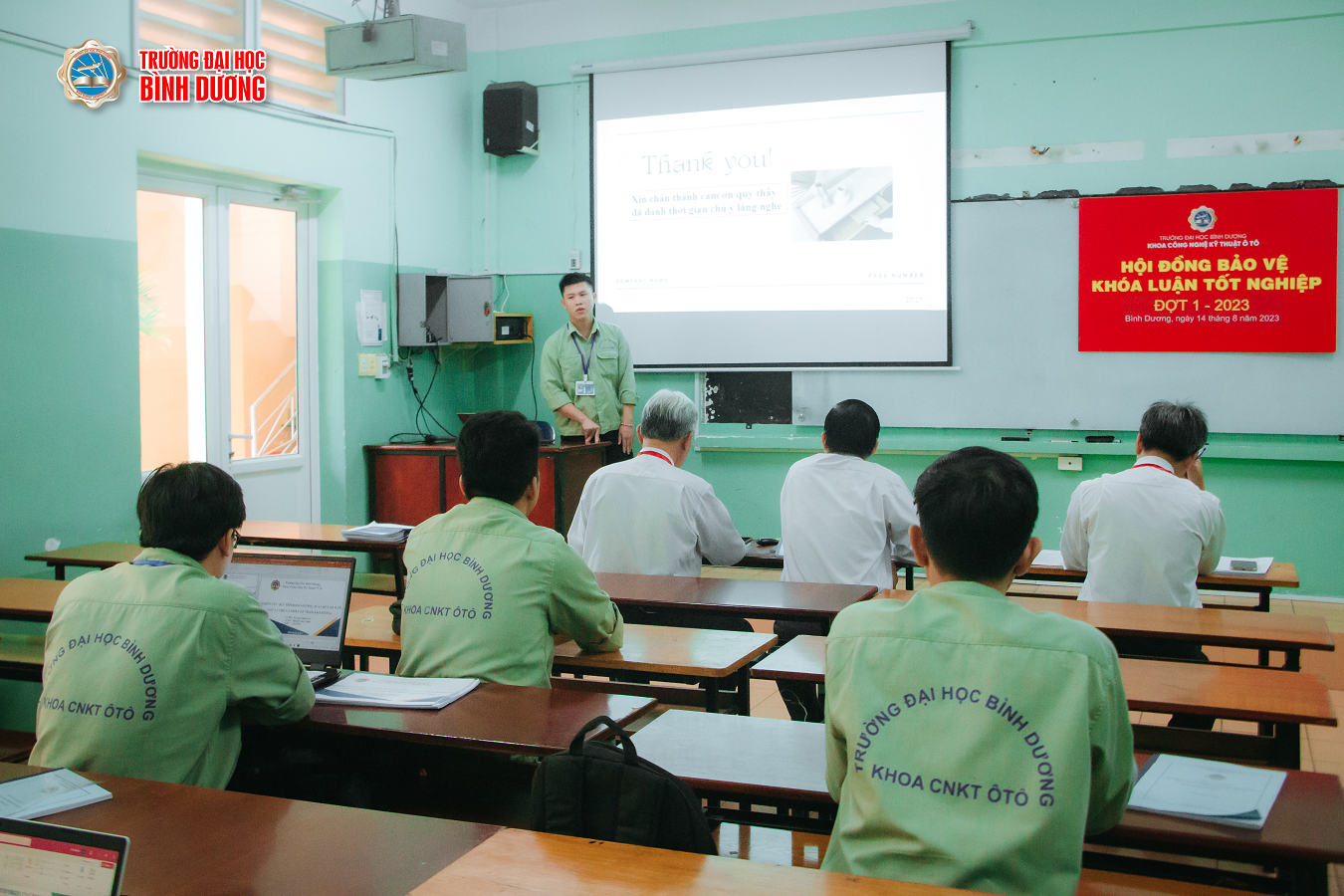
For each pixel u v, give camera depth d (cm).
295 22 513
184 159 452
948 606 125
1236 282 519
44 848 103
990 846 112
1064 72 546
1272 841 129
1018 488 127
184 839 129
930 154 569
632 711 181
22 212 380
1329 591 518
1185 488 286
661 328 629
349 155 554
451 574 209
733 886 110
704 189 615
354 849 126
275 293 534
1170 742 218
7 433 376
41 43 386
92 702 162
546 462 561
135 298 429
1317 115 506
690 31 617
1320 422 510
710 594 276
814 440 596
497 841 123
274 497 536
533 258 661
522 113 636
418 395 623
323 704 186
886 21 577
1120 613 260
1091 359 548
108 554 374
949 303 570
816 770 157
